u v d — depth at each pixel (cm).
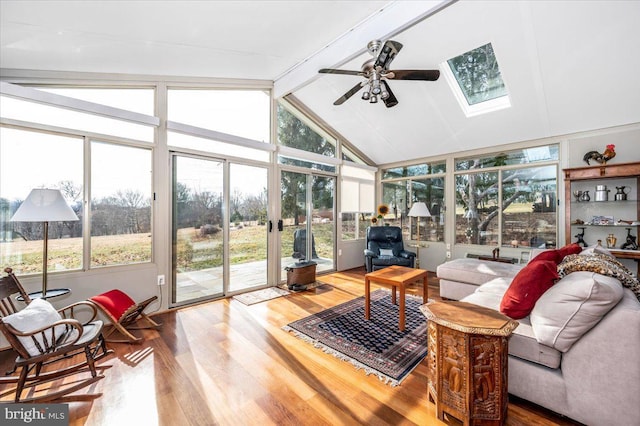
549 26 262
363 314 313
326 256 534
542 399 158
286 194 465
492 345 142
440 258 543
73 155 278
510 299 180
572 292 148
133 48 265
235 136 390
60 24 212
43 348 173
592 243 391
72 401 171
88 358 189
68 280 269
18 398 167
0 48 234
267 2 225
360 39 275
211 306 342
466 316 155
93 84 301
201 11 224
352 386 187
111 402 171
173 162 344
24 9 190
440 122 446
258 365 211
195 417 159
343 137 563
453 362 149
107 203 297
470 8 254
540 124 399
